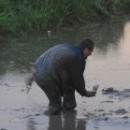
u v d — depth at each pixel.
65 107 12.81
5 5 23.50
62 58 12.33
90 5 27.52
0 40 21.14
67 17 25.56
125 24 26.69
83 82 12.41
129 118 12.07
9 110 12.91
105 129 11.45
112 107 12.98
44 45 20.72
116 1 29.41
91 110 12.79
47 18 24.33
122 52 19.38
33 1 25.02
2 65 17.52
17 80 15.59
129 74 16.22
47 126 11.77
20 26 23.11
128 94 14.02
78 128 11.61
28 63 17.75
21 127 11.70
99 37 22.62
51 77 12.36
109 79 15.65
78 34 23.42
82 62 12.38
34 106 13.21
